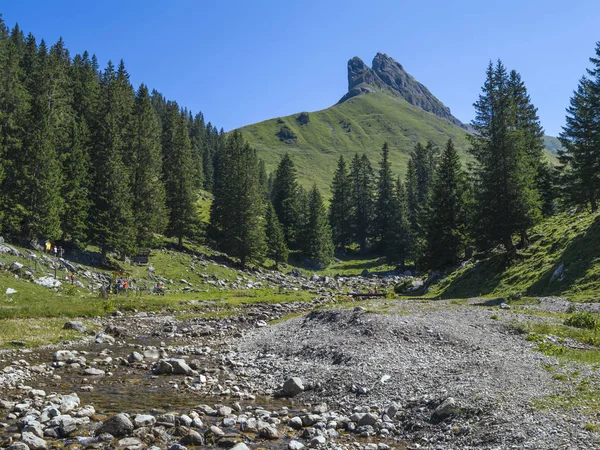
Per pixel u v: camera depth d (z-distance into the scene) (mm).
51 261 52438
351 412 14758
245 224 87438
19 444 10641
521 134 54312
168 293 58219
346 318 27594
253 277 82438
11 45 77188
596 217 45656
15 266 44094
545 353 18516
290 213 119688
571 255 41719
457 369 17078
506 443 10922
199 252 86438
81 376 19219
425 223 68000
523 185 52281
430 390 15281
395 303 35375
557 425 11234
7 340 25219
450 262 63125
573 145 65125
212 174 160375
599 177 55969
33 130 59719
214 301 51594
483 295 47281
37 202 55875
